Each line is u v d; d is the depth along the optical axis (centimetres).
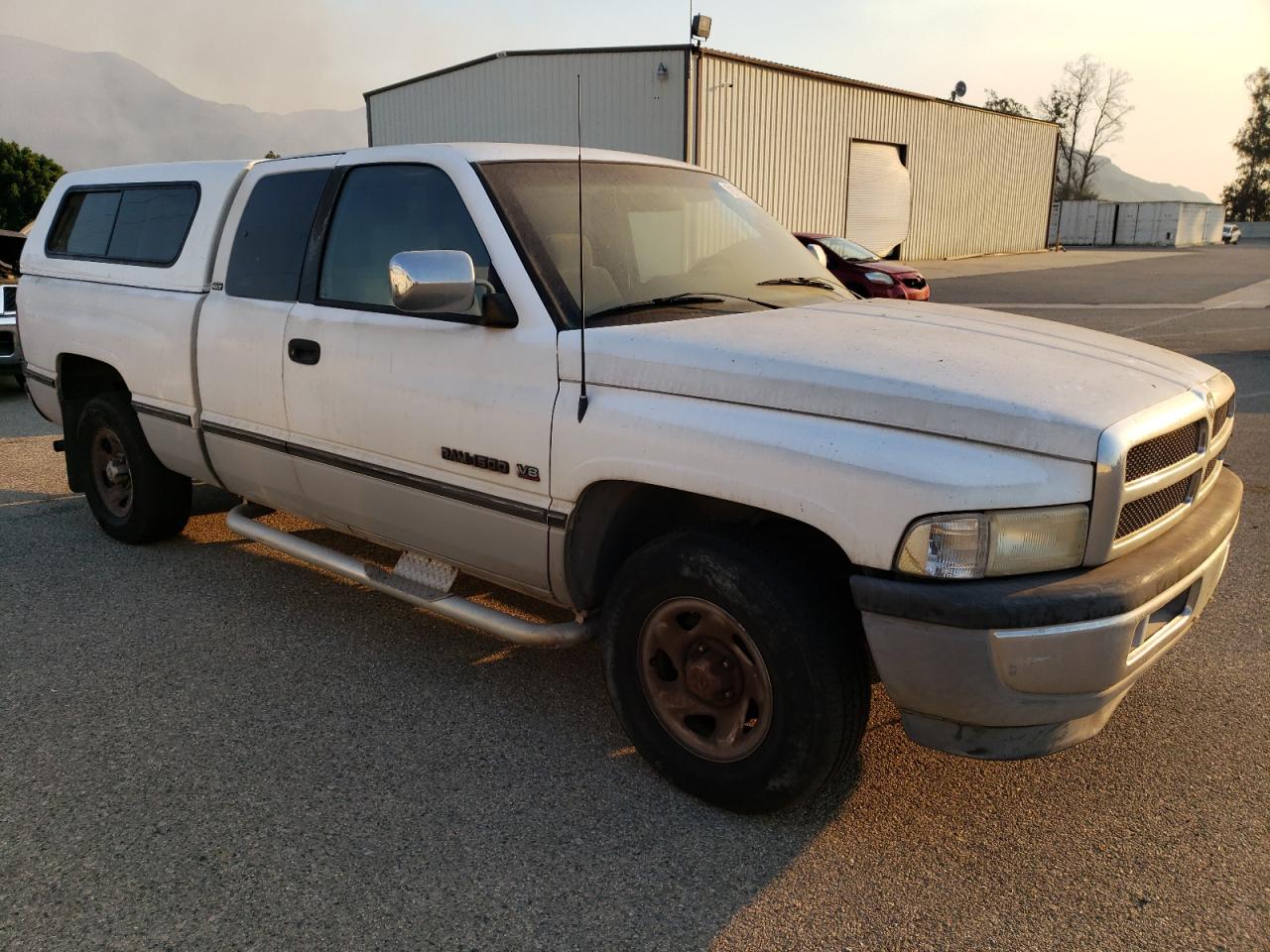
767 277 363
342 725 340
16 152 3803
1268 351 1285
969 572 232
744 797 279
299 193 400
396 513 361
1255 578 477
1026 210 4225
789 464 251
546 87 2511
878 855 268
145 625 425
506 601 446
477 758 319
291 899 249
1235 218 9631
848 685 258
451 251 297
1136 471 245
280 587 470
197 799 294
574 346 297
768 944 234
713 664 279
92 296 501
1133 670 247
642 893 253
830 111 2852
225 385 422
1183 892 252
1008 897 250
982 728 245
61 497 635
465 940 235
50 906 246
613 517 303
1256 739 329
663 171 391
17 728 336
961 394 240
